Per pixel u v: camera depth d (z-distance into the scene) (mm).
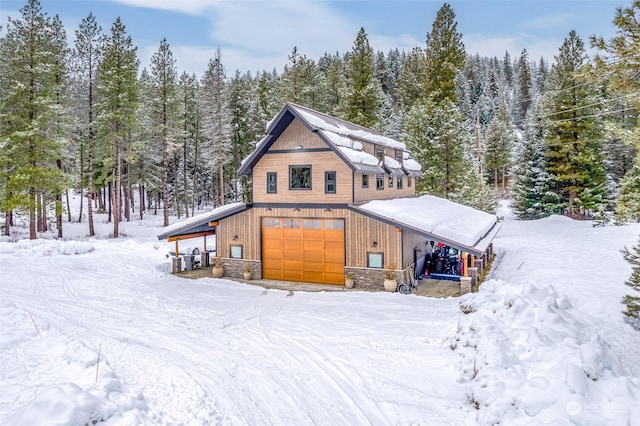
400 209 16750
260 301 14594
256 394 7816
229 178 45156
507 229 32000
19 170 26016
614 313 11547
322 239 17312
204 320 12398
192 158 45156
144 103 37469
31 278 17406
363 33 37250
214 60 36594
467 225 18859
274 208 18078
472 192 31719
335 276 17094
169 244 26734
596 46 9406
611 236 24578
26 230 32750
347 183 16781
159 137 36844
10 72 26000
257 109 39625
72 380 7609
